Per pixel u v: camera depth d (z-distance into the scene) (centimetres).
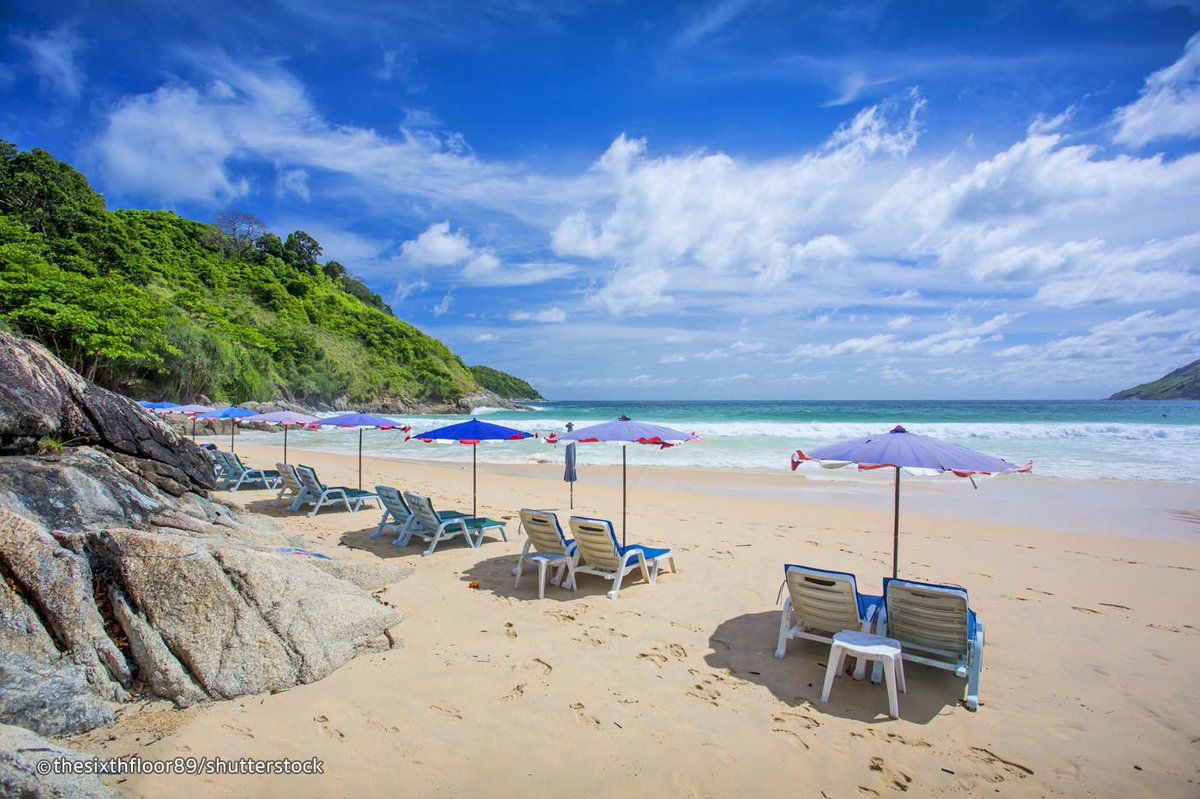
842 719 395
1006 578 709
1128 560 792
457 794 311
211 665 391
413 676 434
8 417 555
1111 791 326
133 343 3547
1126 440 2381
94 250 5244
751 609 590
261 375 5278
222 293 7906
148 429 711
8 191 5453
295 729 361
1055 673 464
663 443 641
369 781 319
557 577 660
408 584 648
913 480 1518
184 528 600
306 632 436
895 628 450
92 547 427
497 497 1263
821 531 948
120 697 373
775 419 4519
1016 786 329
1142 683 448
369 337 9425
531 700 408
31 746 279
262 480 1303
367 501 1144
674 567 715
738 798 315
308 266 10975
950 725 390
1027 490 1366
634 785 322
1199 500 1243
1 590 376
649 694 421
